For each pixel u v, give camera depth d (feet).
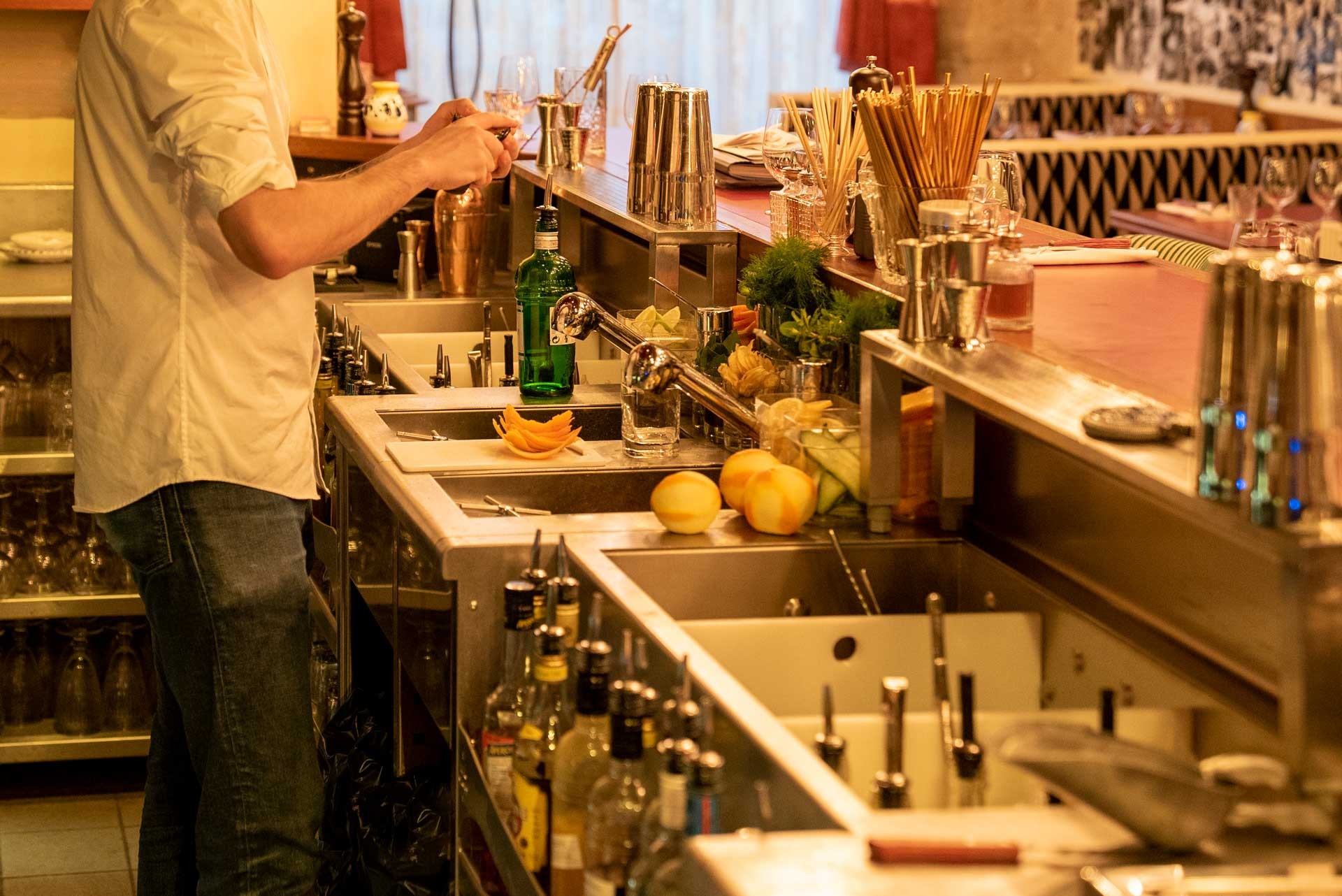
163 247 7.16
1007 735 3.61
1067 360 5.77
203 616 7.38
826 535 6.40
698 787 4.16
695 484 6.34
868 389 6.29
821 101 8.32
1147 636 5.28
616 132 16.17
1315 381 3.82
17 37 13.50
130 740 12.03
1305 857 3.65
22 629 12.07
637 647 5.04
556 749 5.15
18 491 12.05
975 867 3.59
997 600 6.11
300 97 15.31
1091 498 5.74
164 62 6.75
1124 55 26.55
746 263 9.27
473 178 7.69
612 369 10.94
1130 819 3.61
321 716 10.38
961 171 7.06
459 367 11.84
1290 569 3.80
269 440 7.40
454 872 6.37
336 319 11.55
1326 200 15.14
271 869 7.61
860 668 5.65
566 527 6.44
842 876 3.54
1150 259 8.04
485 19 22.79
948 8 26.07
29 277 12.57
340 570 8.95
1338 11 21.36
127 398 7.26
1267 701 4.66
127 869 10.93
